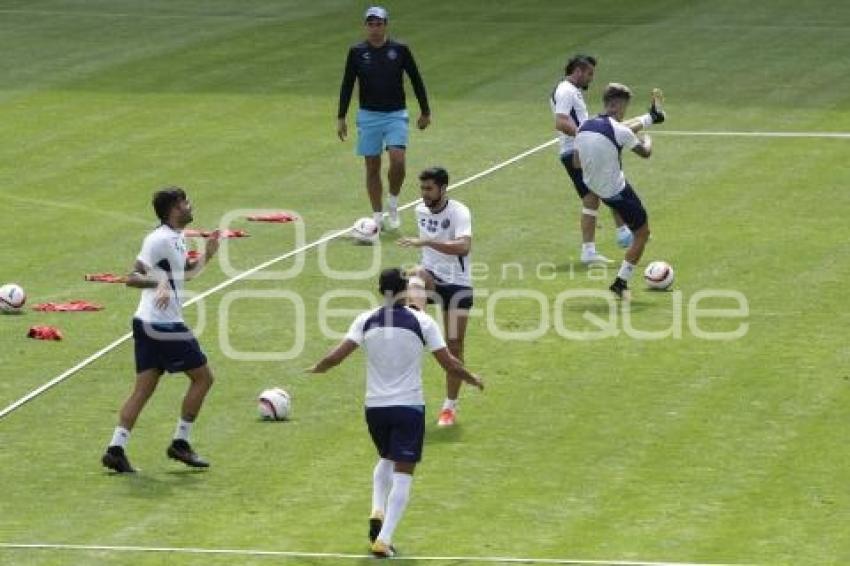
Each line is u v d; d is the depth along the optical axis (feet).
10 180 374.84
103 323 280.72
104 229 337.72
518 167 382.63
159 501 212.84
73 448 230.48
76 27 530.68
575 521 205.67
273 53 494.18
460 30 520.83
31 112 433.07
